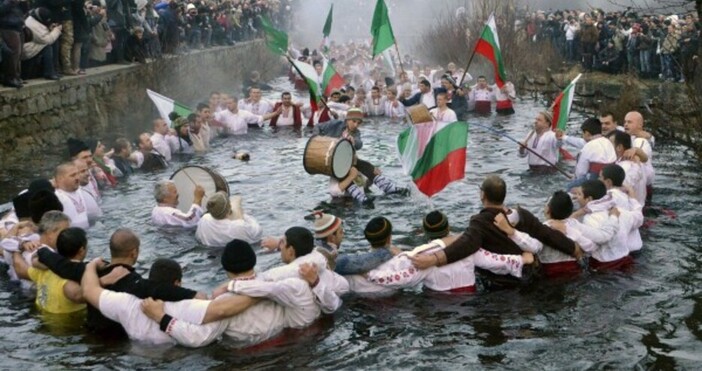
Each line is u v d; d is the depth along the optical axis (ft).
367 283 24.04
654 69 77.77
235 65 88.58
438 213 24.80
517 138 51.03
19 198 26.45
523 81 78.69
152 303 20.79
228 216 28.63
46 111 48.37
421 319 22.40
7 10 44.68
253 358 20.10
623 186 28.53
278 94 83.56
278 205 34.27
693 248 28.04
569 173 39.68
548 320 22.26
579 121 59.06
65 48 52.95
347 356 20.20
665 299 23.59
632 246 27.40
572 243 25.50
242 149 47.78
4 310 23.08
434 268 24.23
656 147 46.75
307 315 21.85
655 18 79.66
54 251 23.53
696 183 37.63
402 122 59.52
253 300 20.92
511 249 24.81
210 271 26.00
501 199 24.98
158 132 44.32
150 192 36.52
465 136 30.40
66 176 30.12
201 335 20.52
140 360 19.98
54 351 20.48
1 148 43.24
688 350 20.30
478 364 19.71
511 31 87.04
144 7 67.00
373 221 24.41
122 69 59.93
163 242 28.91
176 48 72.95
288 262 22.48
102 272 21.94
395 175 40.14
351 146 35.45
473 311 22.90
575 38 94.89
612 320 22.18
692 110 47.47
